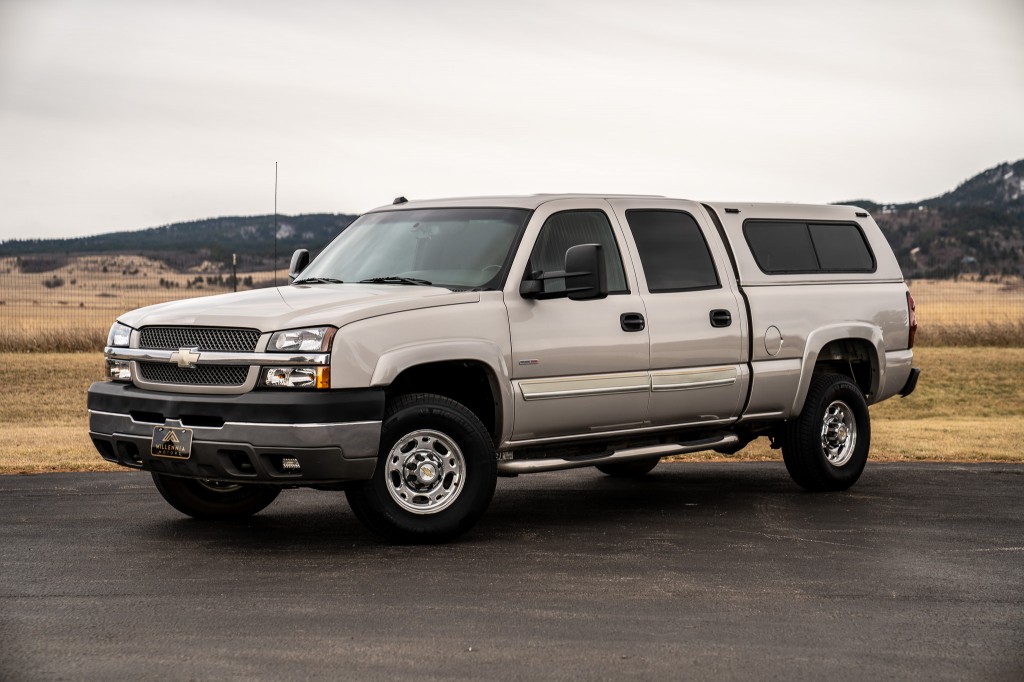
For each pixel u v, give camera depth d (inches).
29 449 467.2
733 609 206.7
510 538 276.4
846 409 365.4
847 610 207.0
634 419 305.7
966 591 223.1
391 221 315.3
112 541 268.5
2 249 4768.7
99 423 271.7
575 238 300.7
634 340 302.2
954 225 7332.7
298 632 188.4
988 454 472.4
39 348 1264.8
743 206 348.8
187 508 297.3
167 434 256.2
